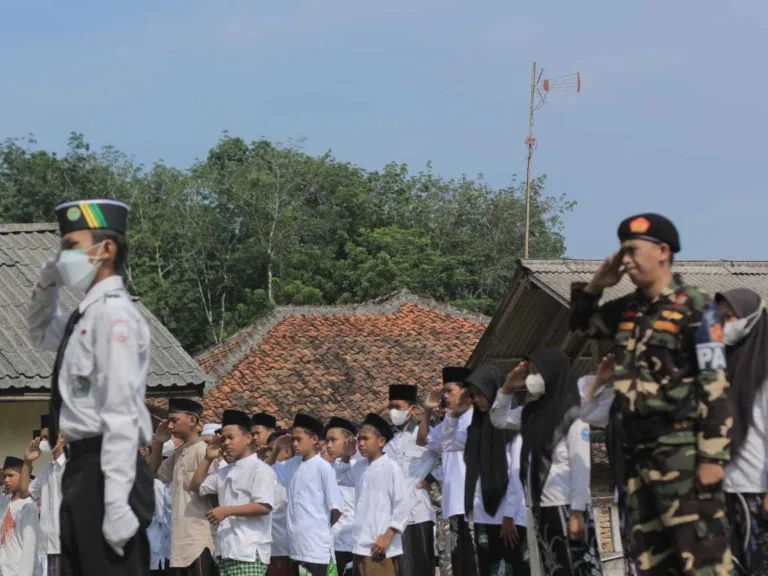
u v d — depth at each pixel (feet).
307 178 147.95
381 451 38.32
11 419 53.93
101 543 19.34
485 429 32.91
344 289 136.46
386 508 37.42
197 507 36.65
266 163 151.02
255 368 86.69
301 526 39.73
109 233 20.22
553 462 27.58
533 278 55.36
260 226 140.97
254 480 35.45
